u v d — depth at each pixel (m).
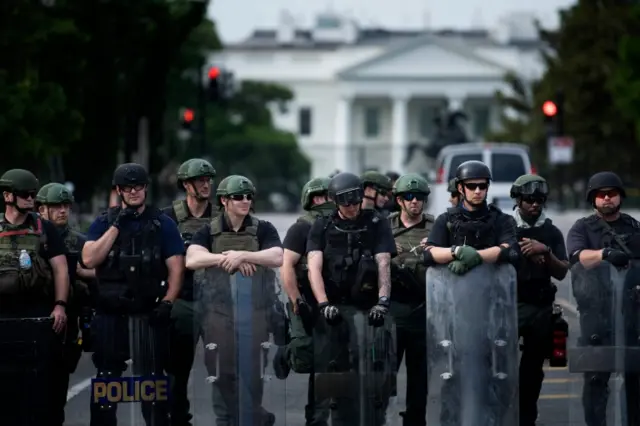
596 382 19.66
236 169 180.38
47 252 20.08
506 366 19.05
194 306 19.41
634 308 19.61
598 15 127.06
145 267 19.84
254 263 19.28
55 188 22.77
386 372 19.33
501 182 52.50
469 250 18.94
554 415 23.55
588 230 20.59
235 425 19.23
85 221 63.53
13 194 19.86
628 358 19.61
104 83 59.75
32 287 19.88
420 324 20.83
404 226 21.55
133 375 19.84
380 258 19.70
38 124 51.03
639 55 80.19
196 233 20.05
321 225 19.80
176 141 112.44
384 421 19.34
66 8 57.59
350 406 19.31
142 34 60.12
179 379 20.17
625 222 20.70
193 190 21.91
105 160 62.62
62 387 20.52
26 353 19.28
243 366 19.25
